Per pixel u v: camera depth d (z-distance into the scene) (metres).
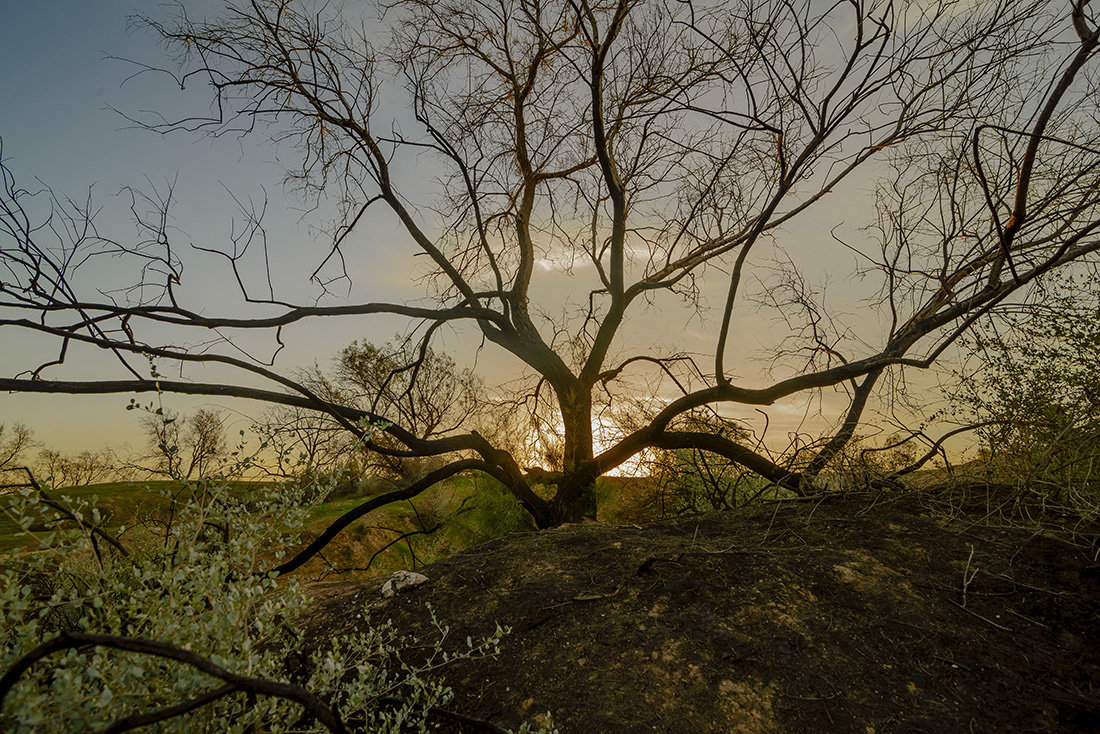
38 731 1.54
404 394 9.76
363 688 2.35
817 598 3.30
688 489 8.99
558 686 2.79
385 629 3.49
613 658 2.94
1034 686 2.57
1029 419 4.76
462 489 11.41
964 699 2.53
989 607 3.15
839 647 2.89
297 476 2.84
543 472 10.23
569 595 3.60
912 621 3.06
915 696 2.57
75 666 1.65
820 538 4.17
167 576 2.03
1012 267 5.12
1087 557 3.50
